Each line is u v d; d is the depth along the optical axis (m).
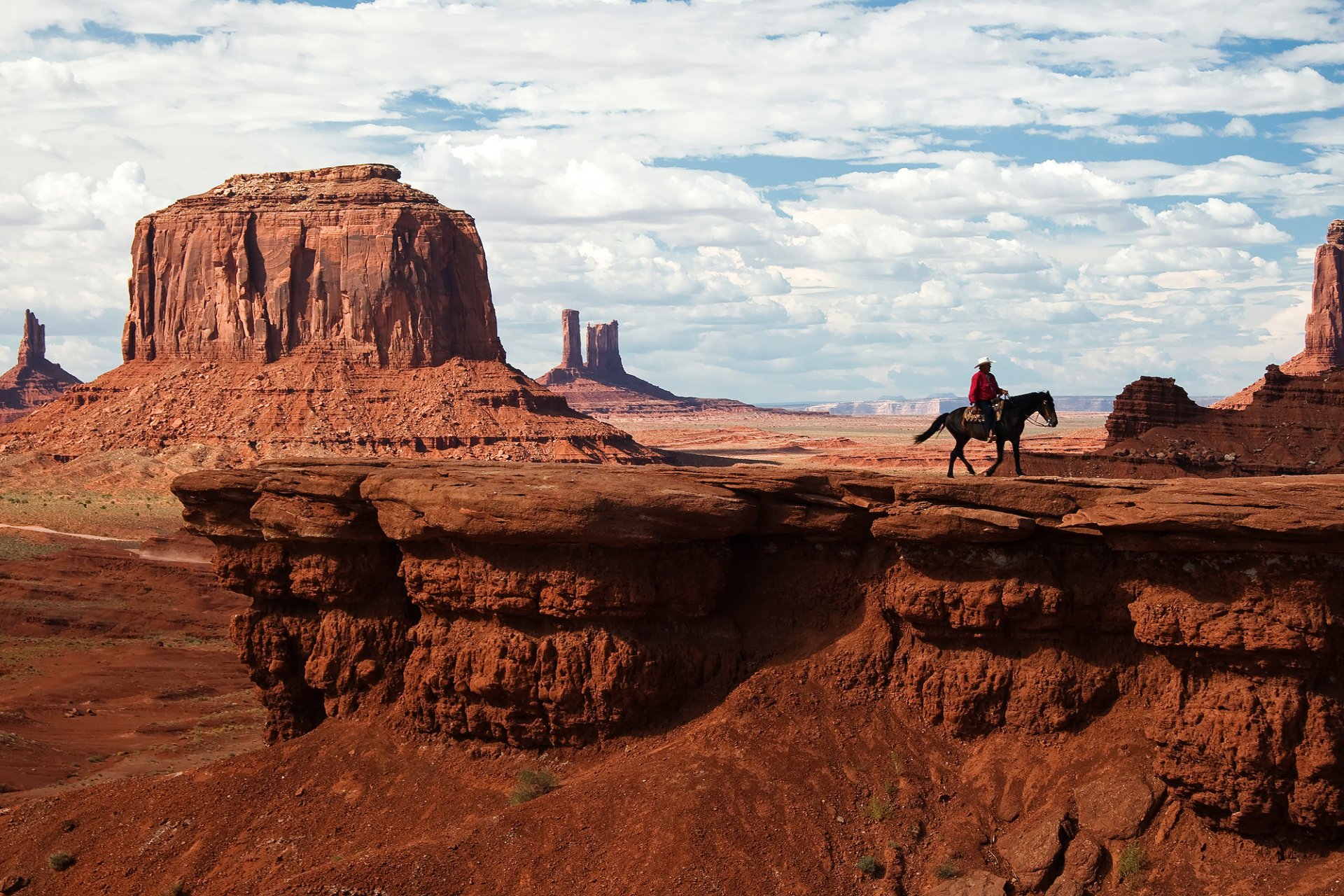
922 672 33.28
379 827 35.28
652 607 34.44
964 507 31.88
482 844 31.98
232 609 97.56
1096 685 31.33
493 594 34.97
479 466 38.59
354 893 31.02
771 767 32.31
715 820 30.89
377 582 39.78
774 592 36.09
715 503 33.97
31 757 53.19
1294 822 27.94
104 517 154.88
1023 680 31.95
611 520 33.28
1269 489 27.66
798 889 29.58
